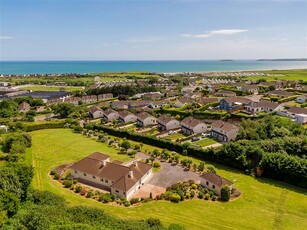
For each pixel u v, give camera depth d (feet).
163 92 638.53
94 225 120.06
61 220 115.03
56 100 581.94
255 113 391.45
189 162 251.19
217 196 199.11
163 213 175.01
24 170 173.47
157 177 229.66
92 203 186.60
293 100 475.31
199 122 349.41
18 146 270.67
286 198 197.67
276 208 184.34
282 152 245.86
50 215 121.60
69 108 463.42
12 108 493.77
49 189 205.26
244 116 368.89
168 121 372.58
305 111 367.66
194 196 199.52
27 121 415.03
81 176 227.40
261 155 239.91
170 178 227.61
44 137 343.26
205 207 184.03
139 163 231.30
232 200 194.59
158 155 276.82
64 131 374.43
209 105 449.06
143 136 321.11
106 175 215.10
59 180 222.48
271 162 229.25
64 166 250.57
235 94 534.78
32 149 296.30
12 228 119.85
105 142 324.19
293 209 183.21
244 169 243.19
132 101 534.78
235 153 249.14
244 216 173.78
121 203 187.11
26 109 510.17
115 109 502.38
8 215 137.80
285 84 618.44
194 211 178.50
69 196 195.62
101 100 610.24
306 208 184.75
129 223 131.64
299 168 216.33
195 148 276.41
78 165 230.89
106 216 136.15
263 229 160.25
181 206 184.85
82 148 301.63
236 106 425.28
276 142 255.91
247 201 193.16
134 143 319.06
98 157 244.01
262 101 429.38
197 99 496.23
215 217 171.73
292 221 169.37
